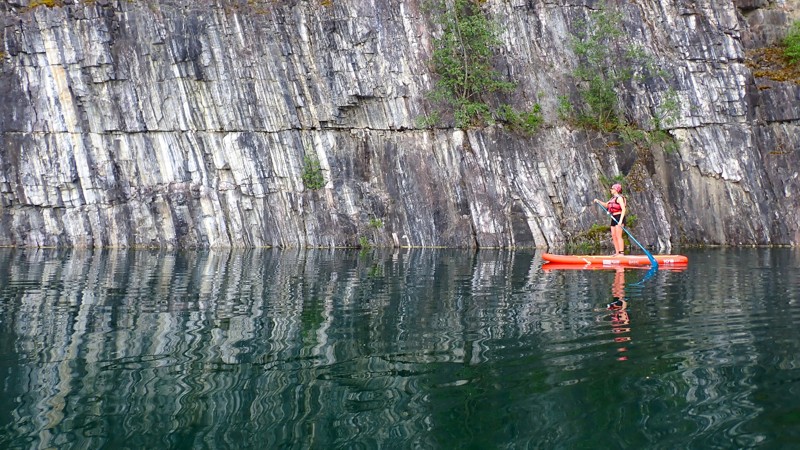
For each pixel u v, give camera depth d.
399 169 27.72
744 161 28.80
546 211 27.55
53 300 10.24
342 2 28.61
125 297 10.65
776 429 4.52
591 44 29.19
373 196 27.36
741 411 4.86
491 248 26.42
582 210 27.86
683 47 30.28
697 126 29.27
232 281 13.16
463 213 27.31
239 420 4.78
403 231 27.20
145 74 26.31
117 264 17.19
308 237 26.59
